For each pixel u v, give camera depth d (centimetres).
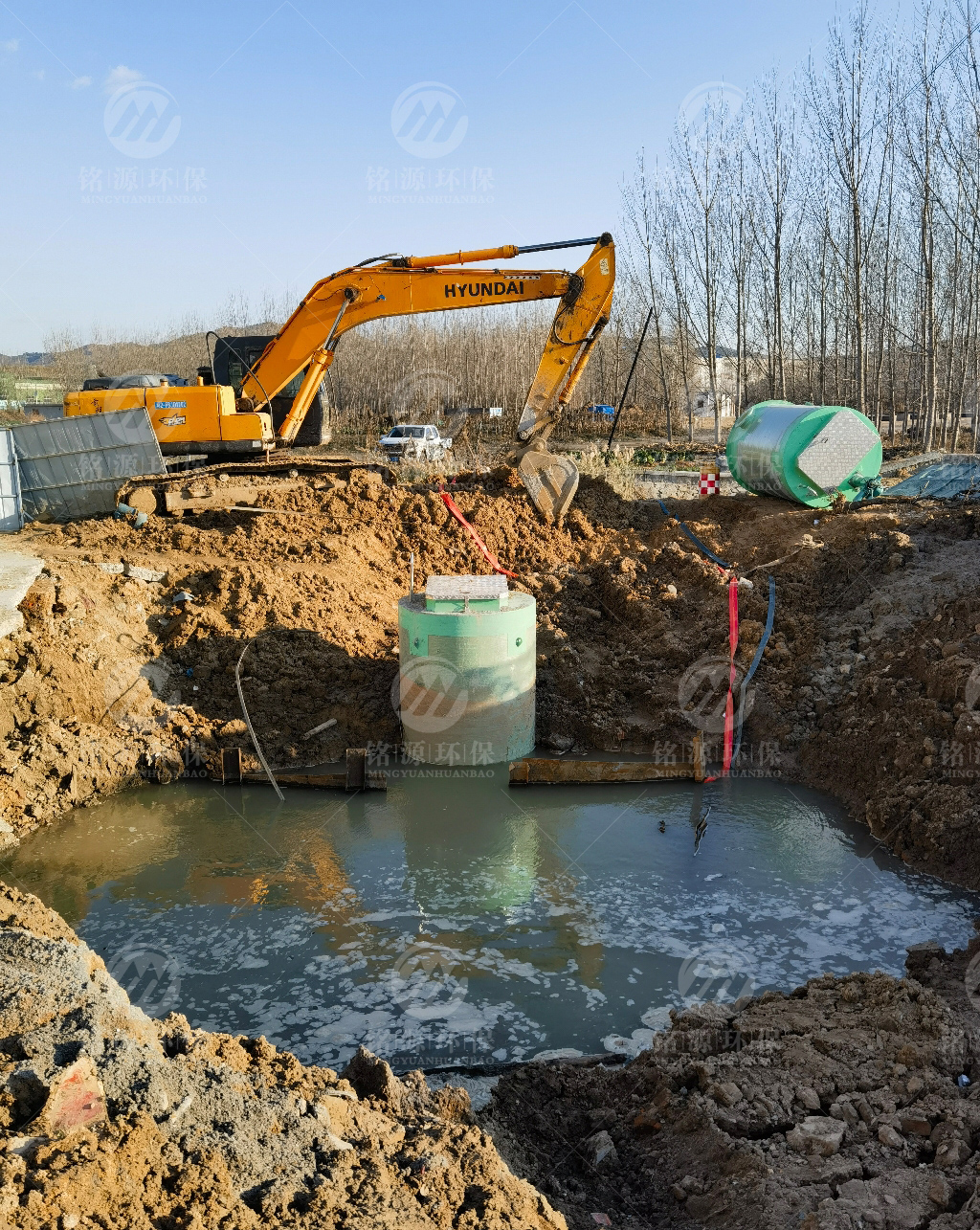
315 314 1605
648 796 1001
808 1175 455
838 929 754
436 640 1020
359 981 689
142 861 867
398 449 2747
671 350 3738
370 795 1002
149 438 1462
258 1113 394
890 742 973
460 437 3173
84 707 1046
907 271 3206
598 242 1462
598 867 856
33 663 1028
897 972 691
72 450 1468
